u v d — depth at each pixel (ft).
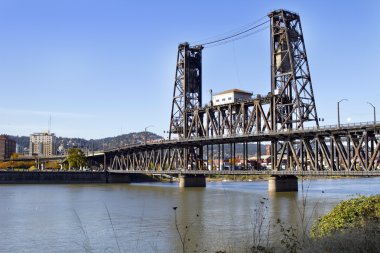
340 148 345.51
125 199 322.96
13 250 135.74
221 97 531.09
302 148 383.04
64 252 131.85
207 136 499.10
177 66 591.78
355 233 65.82
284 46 449.48
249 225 169.78
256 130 461.78
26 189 458.50
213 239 140.56
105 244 141.38
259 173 411.34
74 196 354.13
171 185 589.32
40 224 187.62
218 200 306.55
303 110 435.12
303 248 63.72
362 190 392.06
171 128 585.22
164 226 175.42
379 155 340.80
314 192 378.53
